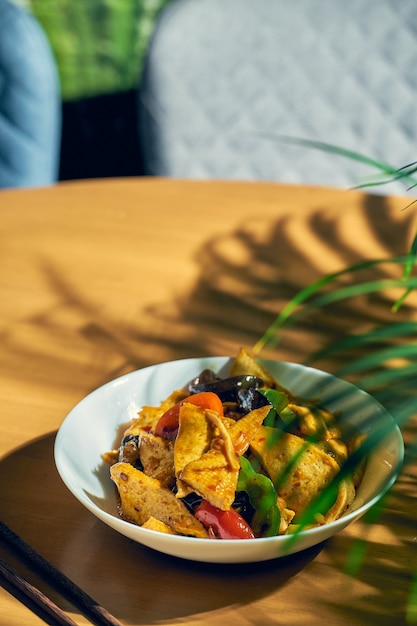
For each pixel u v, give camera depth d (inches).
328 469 28.1
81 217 49.8
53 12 99.3
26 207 51.2
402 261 24.8
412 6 69.4
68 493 30.7
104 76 102.4
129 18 100.3
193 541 25.7
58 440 29.5
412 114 70.6
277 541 25.7
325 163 71.4
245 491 27.2
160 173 70.8
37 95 70.3
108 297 42.4
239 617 26.2
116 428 31.6
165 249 46.6
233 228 48.4
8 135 71.1
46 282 43.6
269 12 69.0
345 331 39.6
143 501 27.6
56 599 26.7
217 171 71.1
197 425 27.9
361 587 27.0
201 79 69.0
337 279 43.7
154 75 68.4
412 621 26.0
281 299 42.2
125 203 51.6
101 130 104.8
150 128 69.8
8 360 37.7
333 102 70.5
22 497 30.6
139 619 26.2
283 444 28.3
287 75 69.8
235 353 38.0
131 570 27.7
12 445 32.9
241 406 29.6
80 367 37.2
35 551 28.1
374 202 51.5
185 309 41.4
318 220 49.2
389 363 36.8
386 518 29.3
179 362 33.2
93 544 28.7
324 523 27.5
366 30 69.6
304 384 32.3
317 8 69.4
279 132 70.8
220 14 68.5
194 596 26.9
